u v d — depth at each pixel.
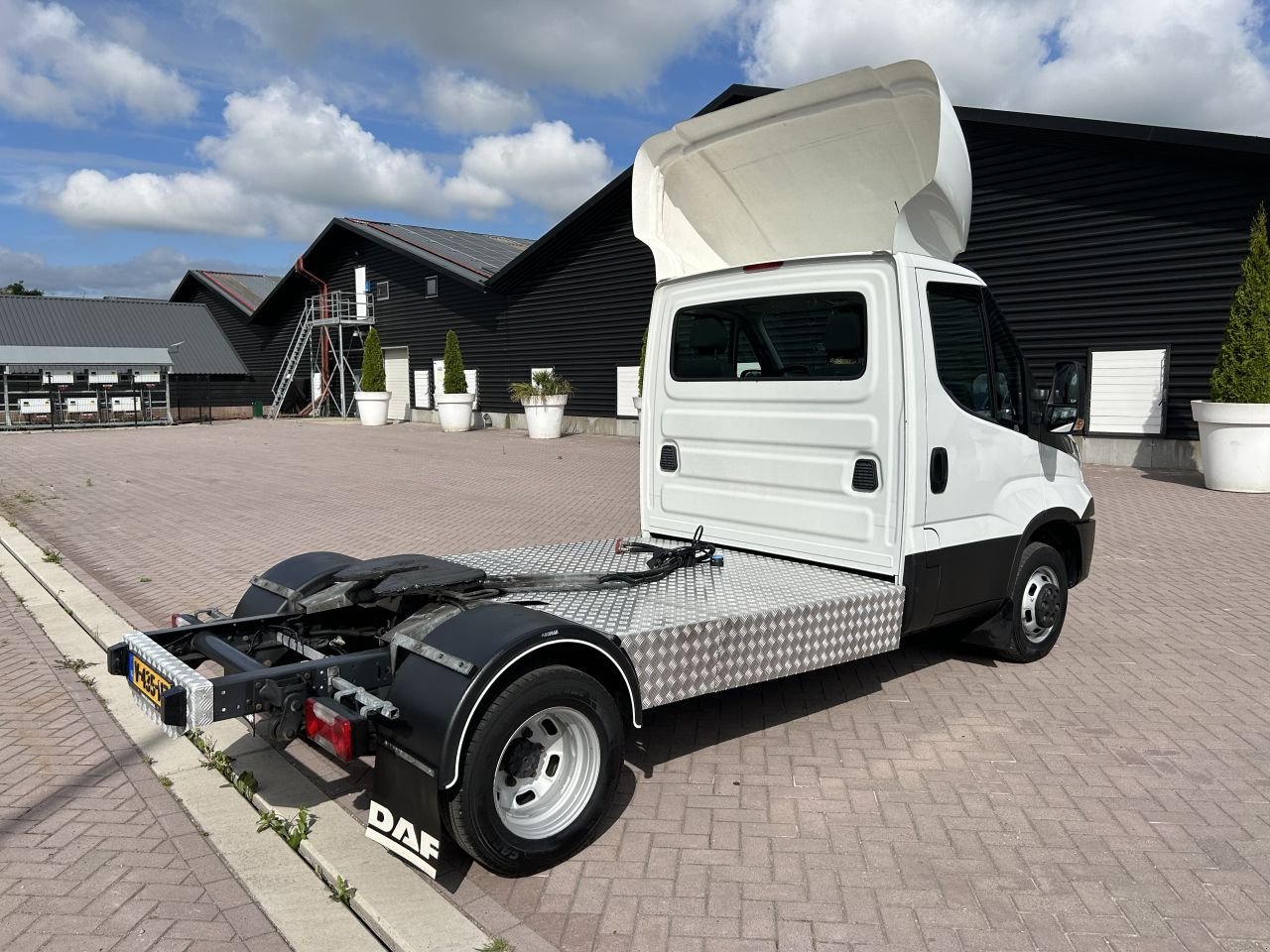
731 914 3.02
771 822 3.64
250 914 3.04
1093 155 14.16
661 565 4.60
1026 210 14.97
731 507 5.14
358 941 2.88
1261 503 11.12
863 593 4.20
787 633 3.90
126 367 30.89
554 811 3.34
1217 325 13.29
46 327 36.41
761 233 5.49
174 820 3.66
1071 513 5.52
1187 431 13.73
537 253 23.64
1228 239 13.06
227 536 9.73
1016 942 2.86
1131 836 3.51
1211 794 3.85
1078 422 5.06
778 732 4.55
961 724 4.64
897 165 4.72
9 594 7.38
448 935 2.83
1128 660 5.60
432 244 30.14
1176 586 7.39
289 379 35.19
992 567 4.91
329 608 3.90
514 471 15.79
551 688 3.19
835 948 2.84
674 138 5.24
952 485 4.58
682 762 4.21
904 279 4.31
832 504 4.62
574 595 4.08
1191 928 2.93
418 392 30.00
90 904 3.07
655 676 3.49
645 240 5.43
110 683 5.20
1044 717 4.71
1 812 3.71
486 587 3.86
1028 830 3.56
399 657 3.43
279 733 3.41
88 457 18.59
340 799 3.82
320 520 10.73
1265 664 5.50
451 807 3.03
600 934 2.91
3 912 3.02
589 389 23.66
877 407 4.41
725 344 5.13
